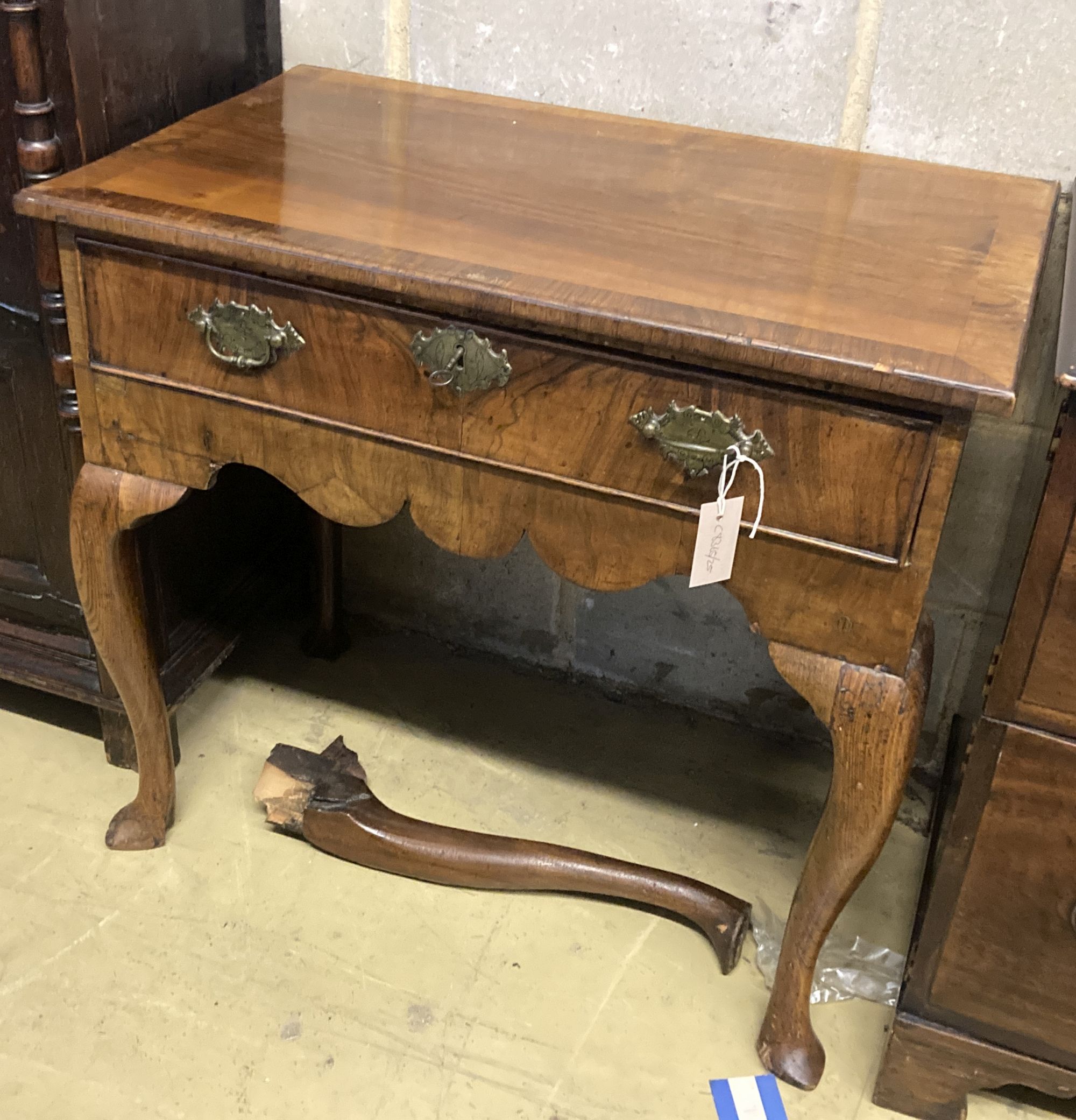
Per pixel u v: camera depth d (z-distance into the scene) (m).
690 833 1.42
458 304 0.87
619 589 0.97
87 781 1.41
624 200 1.04
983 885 0.99
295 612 1.68
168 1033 1.15
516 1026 1.18
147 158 1.05
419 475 0.98
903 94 1.18
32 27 1.01
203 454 1.05
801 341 0.81
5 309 1.16
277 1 1.31
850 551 0.88
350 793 1.34
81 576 1.14
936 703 1.45
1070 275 0.99
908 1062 1.10
